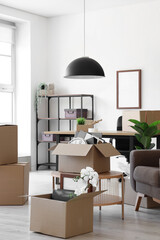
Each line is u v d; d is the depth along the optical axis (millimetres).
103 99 9109
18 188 5953
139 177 5367
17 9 9117
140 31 8664
